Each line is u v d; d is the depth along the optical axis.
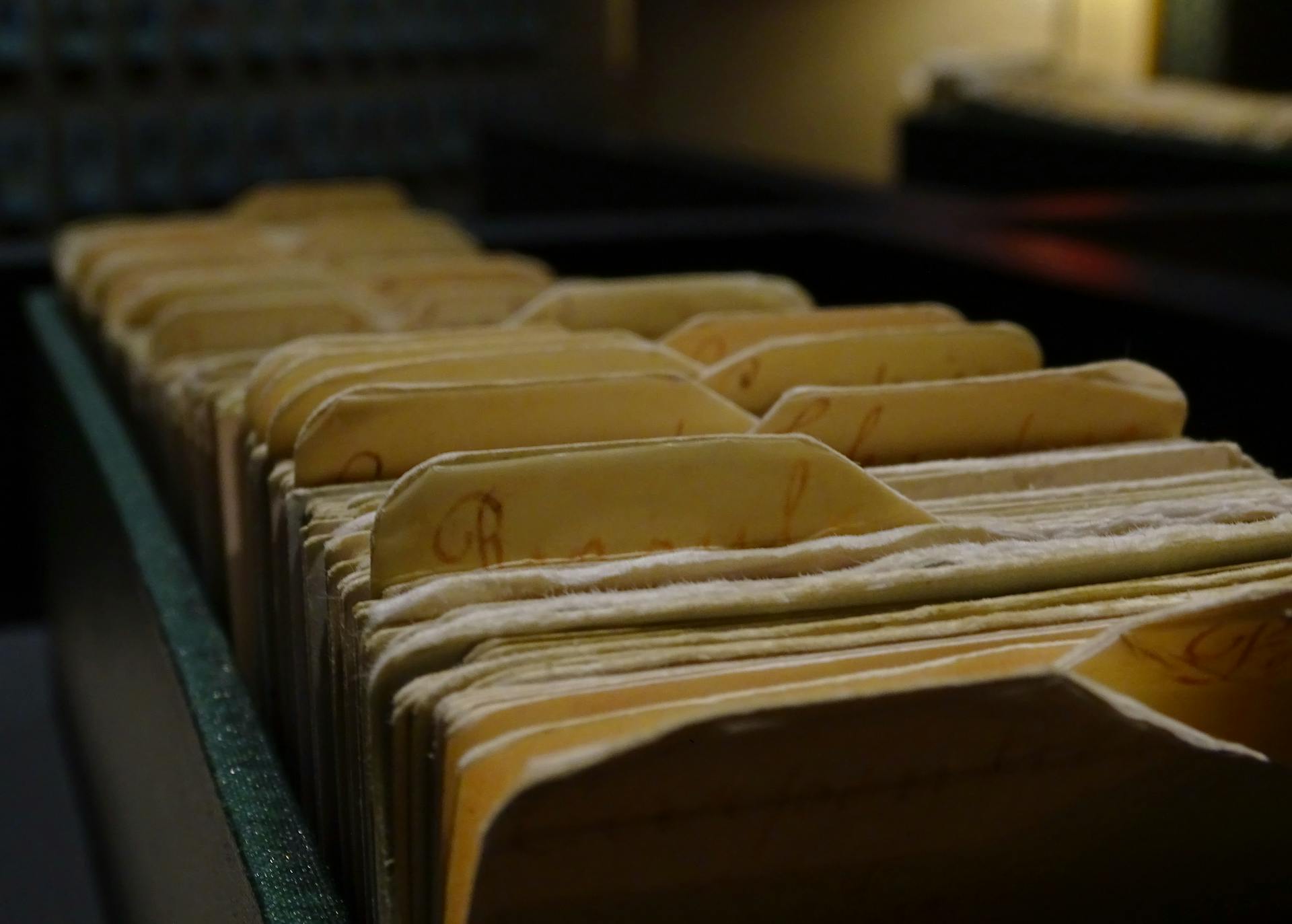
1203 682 0.25
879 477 0.31
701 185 1.05
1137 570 0.27
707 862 0.23
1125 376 0.34
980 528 0.28
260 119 1.62
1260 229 0.83
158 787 0.42
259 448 0.34
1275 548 0.28
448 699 0.24
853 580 0.26
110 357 0.53
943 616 0.26
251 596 0.38
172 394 0.43
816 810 0.23
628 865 0.23
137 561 0.42
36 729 0.83
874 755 0.23
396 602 0.26
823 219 0.78
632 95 1.84
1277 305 0.54
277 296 0.46
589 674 0.25
